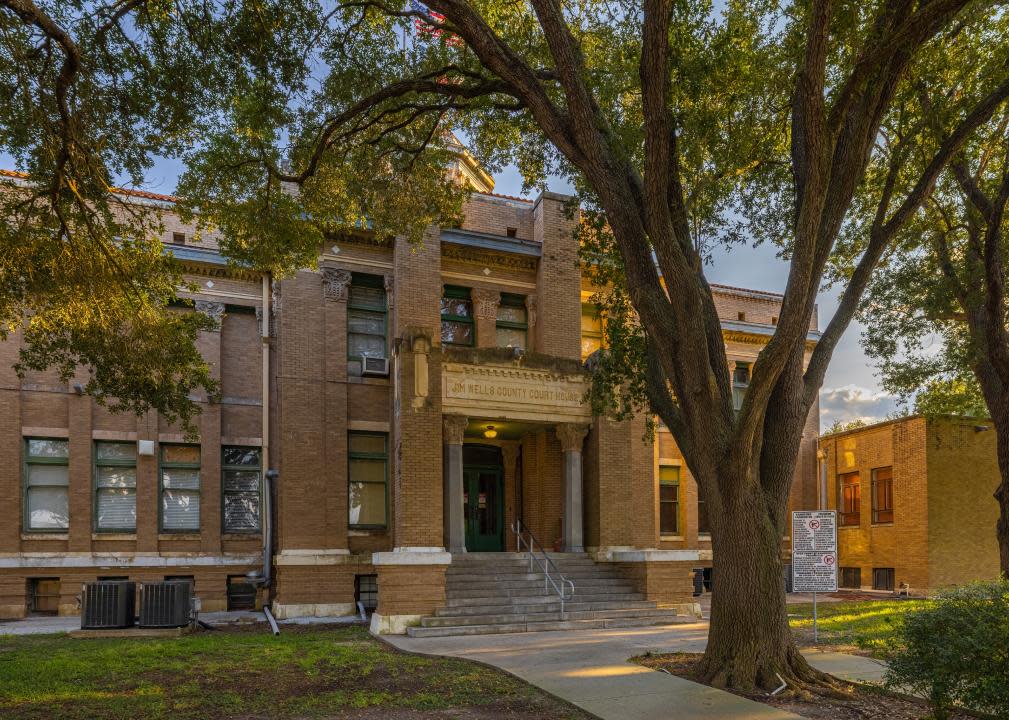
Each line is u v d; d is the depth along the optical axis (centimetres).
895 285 1770
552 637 1343
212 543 1947
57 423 1883
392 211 1579
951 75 1354
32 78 1091
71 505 1855
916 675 661
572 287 2109
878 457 2619
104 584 1434
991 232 1434
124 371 1383
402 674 993
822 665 1025
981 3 1131
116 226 1318
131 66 1173
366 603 1900
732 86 1186
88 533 1858
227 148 1368
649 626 1517
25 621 1706
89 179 1245
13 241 1142
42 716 758
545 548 1986
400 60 1398
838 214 965
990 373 1686
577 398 1878
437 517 1592
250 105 1277
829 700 844
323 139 1295
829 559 1304
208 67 1220
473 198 2122
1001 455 1521
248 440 2025
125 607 1448
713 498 942
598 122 1080
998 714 622
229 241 1502
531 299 2136
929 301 1706
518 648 1201
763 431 1005
